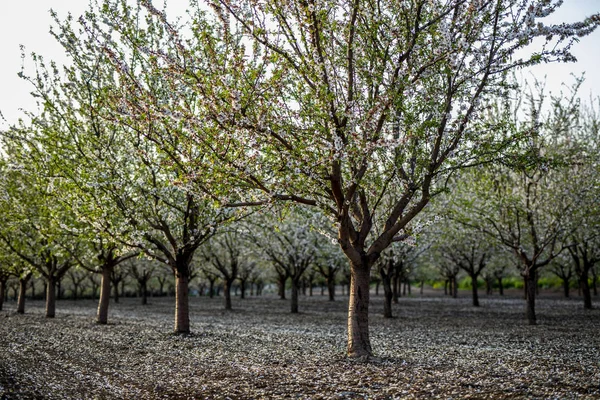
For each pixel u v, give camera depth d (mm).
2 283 42562
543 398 9531
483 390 10391
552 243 26328
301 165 12109
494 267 57938
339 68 13898
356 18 13242
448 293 80688
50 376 12461
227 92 11805
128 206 19109
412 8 13320
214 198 13266
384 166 14445
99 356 15859
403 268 47469
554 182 25969
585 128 30688
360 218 15180
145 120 14016
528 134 14398
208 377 12703
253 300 62625
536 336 21500
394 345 18438
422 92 13242
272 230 36031
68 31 19484
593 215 25531
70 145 19891
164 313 39375
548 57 11562
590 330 23797
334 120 12742
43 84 20266
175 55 17188
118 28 16812
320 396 10438
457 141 13695
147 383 12203
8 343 18219
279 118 12516
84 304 56625
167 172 18953
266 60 12133
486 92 14102
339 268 58094
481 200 26531
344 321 30672
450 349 17219
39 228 24438
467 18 12328
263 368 13633
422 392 10367
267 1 12133
